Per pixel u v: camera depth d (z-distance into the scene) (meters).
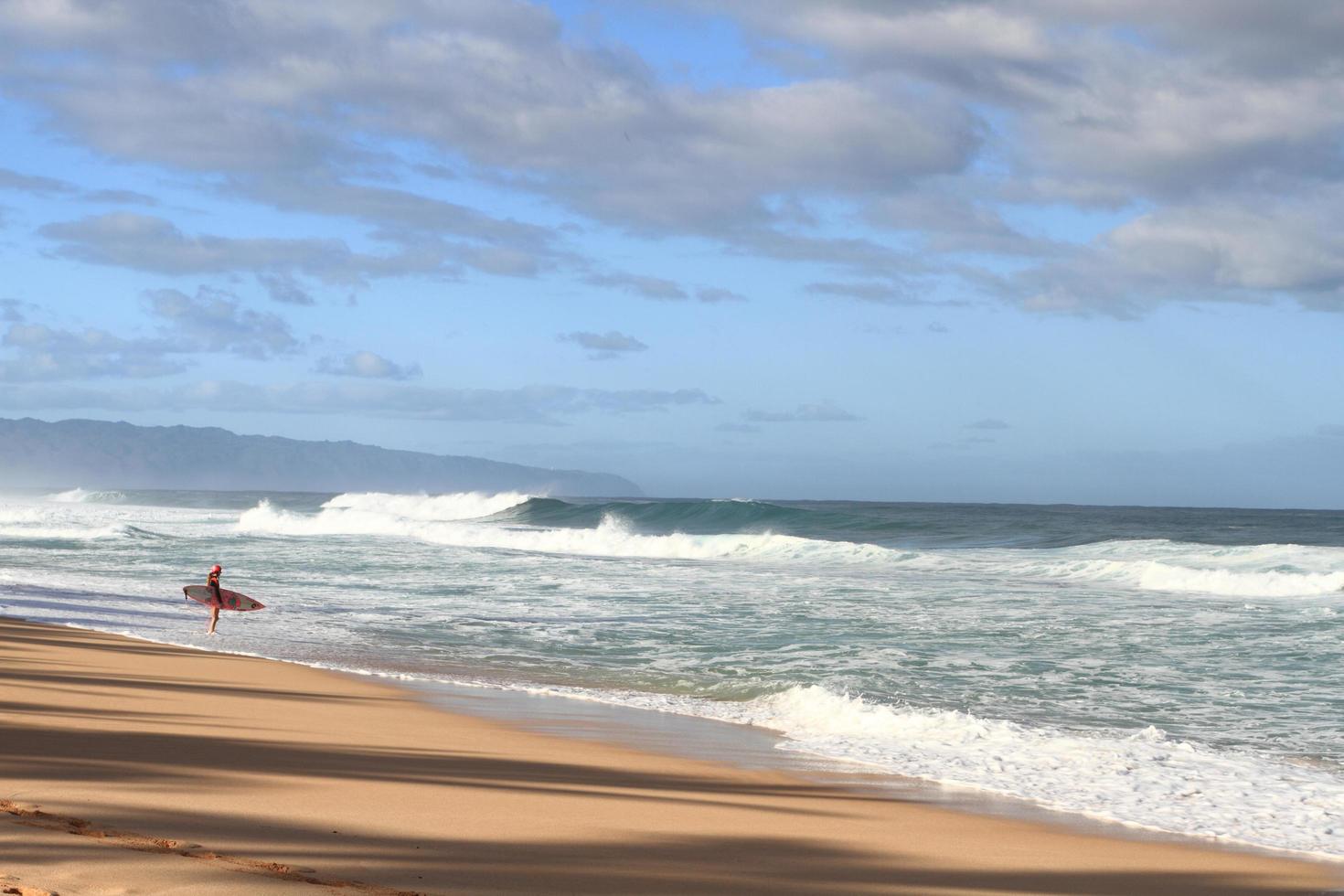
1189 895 6.88
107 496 142.75
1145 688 15.89
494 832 6.93
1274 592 28.73
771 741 11.91
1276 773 10.77
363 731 11.15
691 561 39.06
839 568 36.19
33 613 21.48
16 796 6.59
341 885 5.17
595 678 16.31
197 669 15.16
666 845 7.05
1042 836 8.28
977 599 27.08
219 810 6.78
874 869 6.91
